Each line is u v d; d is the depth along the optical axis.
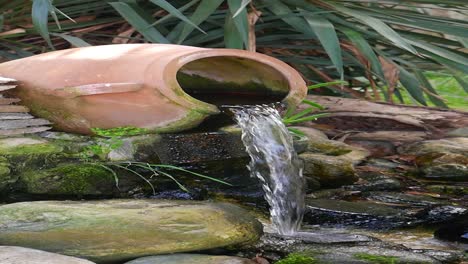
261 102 3.75
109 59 3.57
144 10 5.67
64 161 3.54
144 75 3.45
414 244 3.14
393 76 5.82
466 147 4.57
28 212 2.95
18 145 3.52
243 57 3.62
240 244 2.99
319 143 4.55
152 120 3.50
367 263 2.86
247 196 3.65
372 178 4.11
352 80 6.60
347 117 5.10
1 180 3.39
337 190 3.90
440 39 5.79
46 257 2.55
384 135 4.90
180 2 5.81
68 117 3.59
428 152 4.51
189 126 3.51
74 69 3.56
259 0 5.51
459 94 7.46
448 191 3.97
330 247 3.06
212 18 5.66
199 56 3.52
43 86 3.57
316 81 6.28
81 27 5.75
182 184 3.67
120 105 3.49
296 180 3.60
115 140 3.54
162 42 5.08
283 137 3.59
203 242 2.88
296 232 3.28
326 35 5.03
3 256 2.53
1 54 5.29
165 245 2.83
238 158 3.74
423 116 5.12
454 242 3.18
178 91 3.42
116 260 2.75
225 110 3.51
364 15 5.23
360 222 3.46
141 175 3.61
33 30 5.30
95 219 2.92
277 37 5.83
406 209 3.64
